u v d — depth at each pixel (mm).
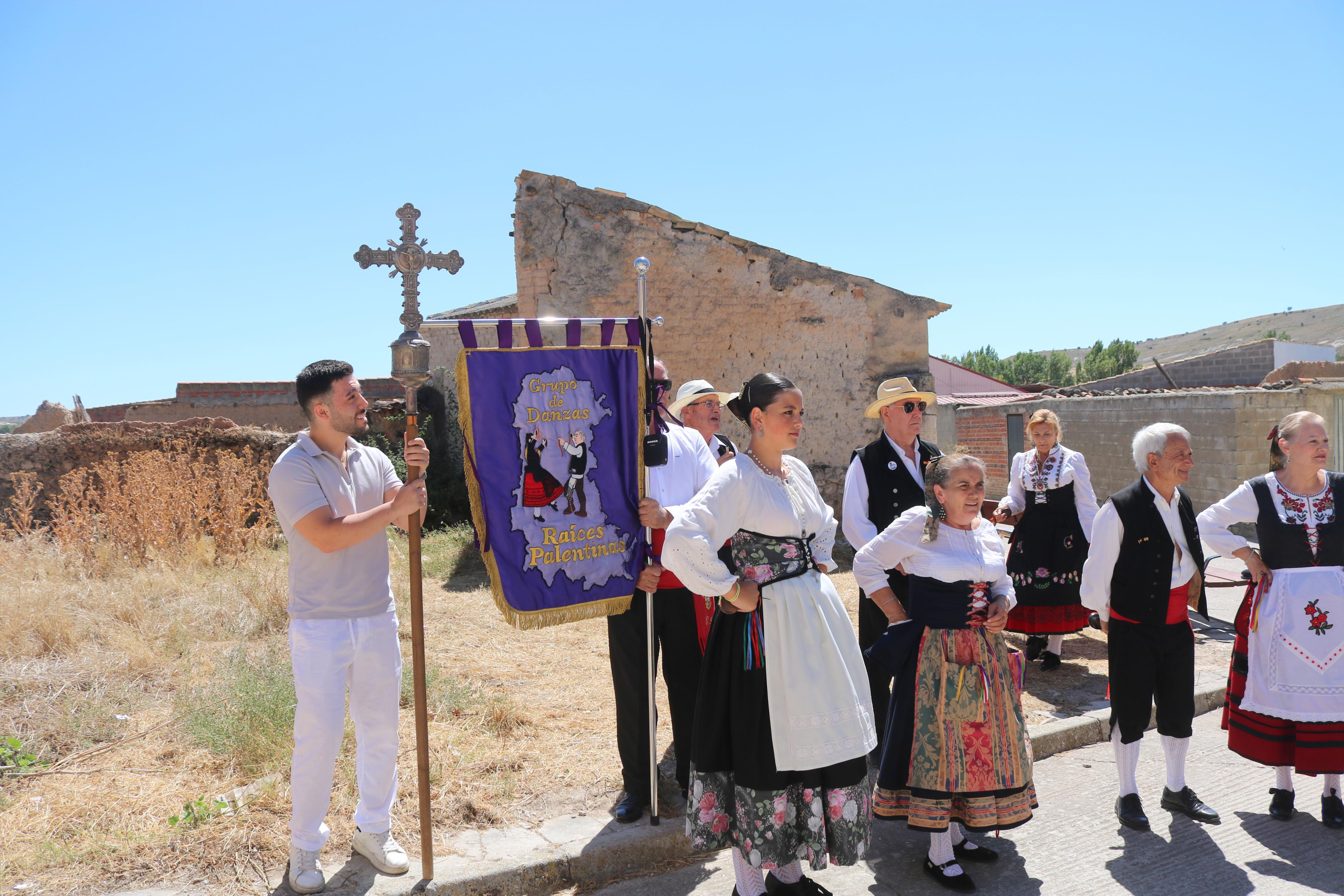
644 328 3736
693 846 3227
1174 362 26562
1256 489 4016
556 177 10305
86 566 8242
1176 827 3844
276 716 4379
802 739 3025
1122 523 3900
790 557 3182
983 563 3436
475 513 3391
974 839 3754
